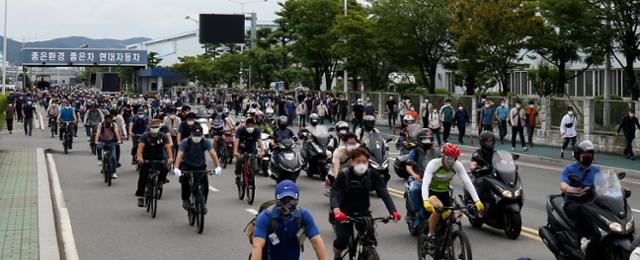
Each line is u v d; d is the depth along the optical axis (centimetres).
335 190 817
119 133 1852
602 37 2786
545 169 2250
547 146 2944
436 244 891
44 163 2188
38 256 939
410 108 3412
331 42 5209
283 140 1641
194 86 10256
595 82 4391
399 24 4031
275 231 625
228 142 2330
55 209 1419
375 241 788
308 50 5397
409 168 1084
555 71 4084
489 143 1180
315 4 5231
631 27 2773
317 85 5681
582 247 825
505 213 1138
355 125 3750
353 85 6169
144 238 1141
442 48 4106
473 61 3556
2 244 1019
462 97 3578
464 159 2428
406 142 1766
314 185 1802
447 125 3102
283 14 5484
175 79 11812
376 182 820
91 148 2670
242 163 1532
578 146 884
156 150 1400
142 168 1400
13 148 2769
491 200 1142
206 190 1242
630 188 1833
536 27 3228
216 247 1072
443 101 3744
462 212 911
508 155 1179
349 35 4450
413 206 1027
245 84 8269
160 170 1418
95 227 1233
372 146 1678
